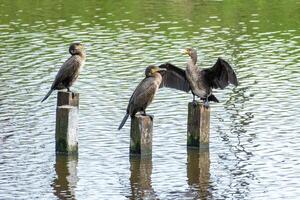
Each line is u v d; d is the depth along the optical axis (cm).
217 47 3578
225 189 2161
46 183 2189
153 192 2138
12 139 2497
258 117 2697
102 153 2391
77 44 2466
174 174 2256
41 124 2623
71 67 2436
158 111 2736
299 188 2162
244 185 2184
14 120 2655
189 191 2147
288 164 2319
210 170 2286
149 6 4384
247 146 2455
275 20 4128
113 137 2512
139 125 2341
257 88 3002
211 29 3919
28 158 2353
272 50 3550
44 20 4075
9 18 4112
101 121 2642
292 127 2597
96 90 2956
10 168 2283
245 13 4266
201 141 2416
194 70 2367
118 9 4316
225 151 2419
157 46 3581
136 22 4038
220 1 4528
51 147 2438
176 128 2584
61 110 2362
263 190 2152
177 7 4369
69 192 2131
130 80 3072
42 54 3438
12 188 2152
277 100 2861
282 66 3294
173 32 3844
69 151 2369
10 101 2834
